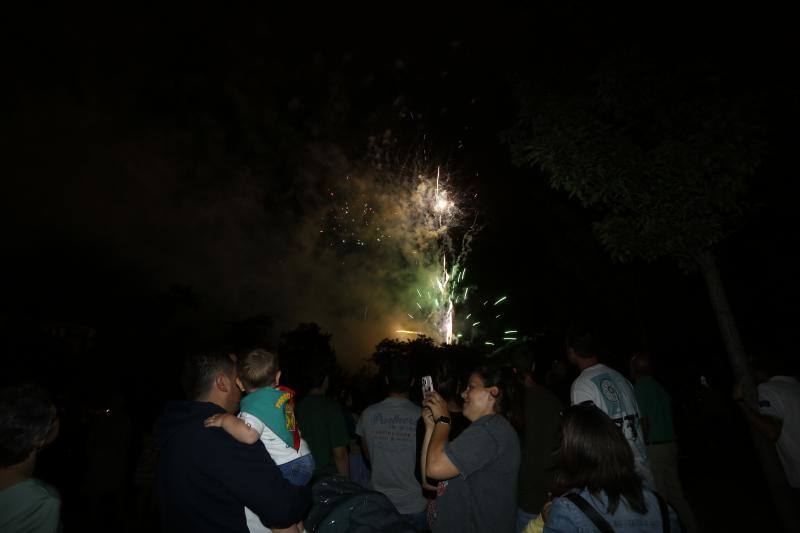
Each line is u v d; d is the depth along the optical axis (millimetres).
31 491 2498
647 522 2393
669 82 4938
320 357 5375
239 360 3240
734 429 11727
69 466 11586
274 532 2773
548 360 13844
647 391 6301
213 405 2936
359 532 3225
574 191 5340
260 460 2686
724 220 5297
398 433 4484
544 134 5316
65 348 13289
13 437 2498
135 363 14211
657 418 6246
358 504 3357
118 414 8953
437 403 3580
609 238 5203
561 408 4543
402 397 4695
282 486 2684
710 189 4801
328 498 3436
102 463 8711
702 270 5121
